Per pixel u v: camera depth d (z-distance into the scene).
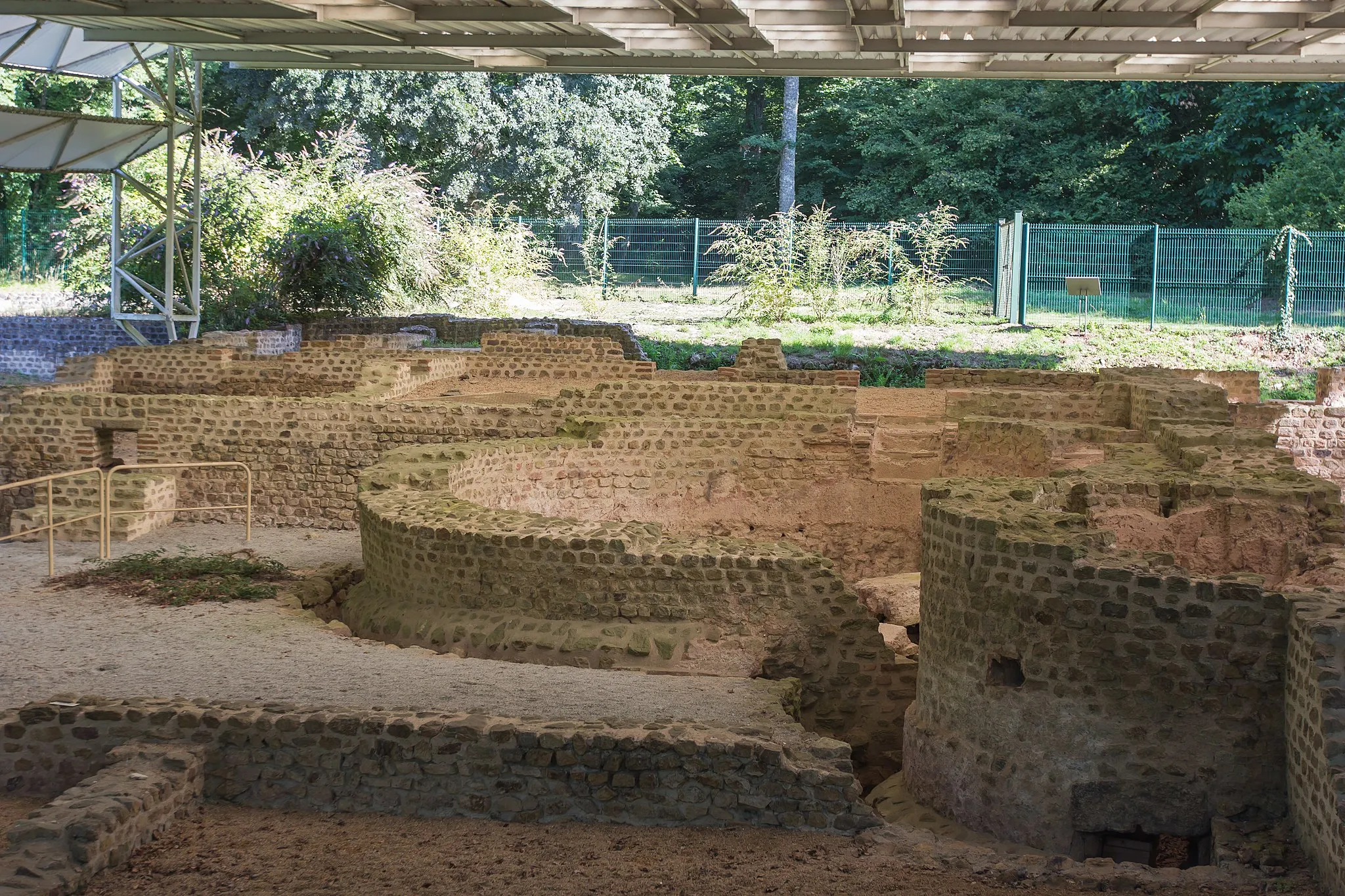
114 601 12.82
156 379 21.97
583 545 11.52
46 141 26.56
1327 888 7.30
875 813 8.74
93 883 7.05
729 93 52.62
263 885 7.11
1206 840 8.58
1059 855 8.35
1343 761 7.38
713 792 8.08
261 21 19.80
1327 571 9.65
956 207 44.75
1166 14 18.11
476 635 11.66
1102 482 11.55
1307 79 23.16
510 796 8.16
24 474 18.17
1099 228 34.94
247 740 8.32
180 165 34.81
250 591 13.13
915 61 23.72
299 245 33.72
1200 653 8.53
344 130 40.81
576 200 46.91
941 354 30.70
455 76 43.94
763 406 17.72
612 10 18.48
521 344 22.33
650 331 34.19
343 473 17.95
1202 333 32.34
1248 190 37.56
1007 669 9.21
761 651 11.19
